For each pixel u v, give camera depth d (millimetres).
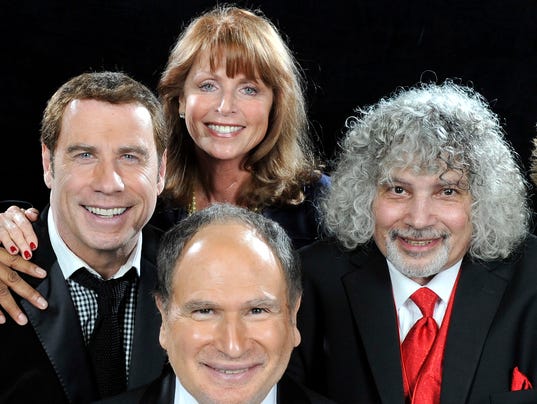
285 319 1863
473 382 2125
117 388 2170
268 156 2873
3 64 4898
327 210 2363
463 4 4711
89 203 2092
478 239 2174
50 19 4887
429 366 2148
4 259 2154
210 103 2736
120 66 4922
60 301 2146
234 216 1906
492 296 2166
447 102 2193
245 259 1827
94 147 2084
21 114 4883
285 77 2785
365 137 2227
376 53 4801
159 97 2861
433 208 2111
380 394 2148
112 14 4875
